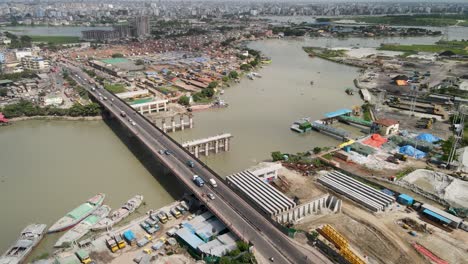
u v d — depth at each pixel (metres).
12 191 145.12
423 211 129.38
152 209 133.38
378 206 131.38
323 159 175.62
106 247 109.69
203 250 104.62
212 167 173.00
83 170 165.38
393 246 112.19
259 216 118.50
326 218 127.31
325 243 108.94
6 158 178.62
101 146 196.25
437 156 178.50
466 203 138.12
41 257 106.88
